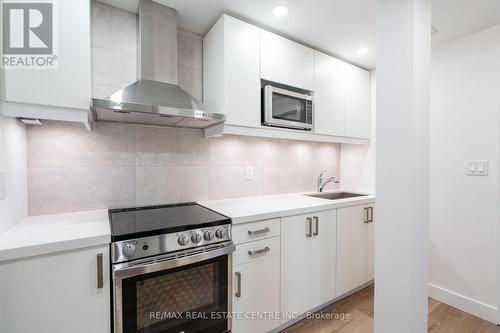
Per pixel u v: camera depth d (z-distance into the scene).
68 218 1.40
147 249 1.16
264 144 2.37
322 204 1.92
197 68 1.98
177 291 1.26
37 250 0.95
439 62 2.13
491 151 1.86
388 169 1.24
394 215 1.22
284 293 1.69
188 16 1.74
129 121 1.65
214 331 1.37
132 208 1.68
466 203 1.99
